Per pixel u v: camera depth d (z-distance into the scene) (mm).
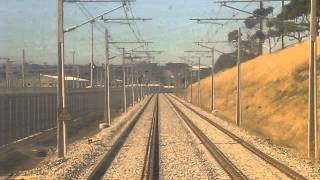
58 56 28766
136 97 137875
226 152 31000
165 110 92500
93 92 94625
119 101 126375
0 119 42688
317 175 21219
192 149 33062
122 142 38594
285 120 51625
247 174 22000
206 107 101250
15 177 23562
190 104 120625
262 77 84562
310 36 27422
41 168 26297
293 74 68500
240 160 27141
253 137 40781
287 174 21750
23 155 38812
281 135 45156
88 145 37094
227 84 111688
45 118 58344
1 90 43219
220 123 58188
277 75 75812
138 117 72750
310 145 27797
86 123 69438
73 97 75750
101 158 28984
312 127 27688
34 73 91375
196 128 51125
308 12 91500
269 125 53000
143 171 23422
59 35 28609
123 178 21406
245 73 99500
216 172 22828
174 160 27391
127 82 132750
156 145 35906
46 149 42125
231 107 89250
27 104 50969
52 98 62094
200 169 23859
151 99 161875
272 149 32281
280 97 64562
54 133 57656
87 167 25500
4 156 37688
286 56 83375
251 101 75375
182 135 43906
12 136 45844
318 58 59875
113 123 62531
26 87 50594
